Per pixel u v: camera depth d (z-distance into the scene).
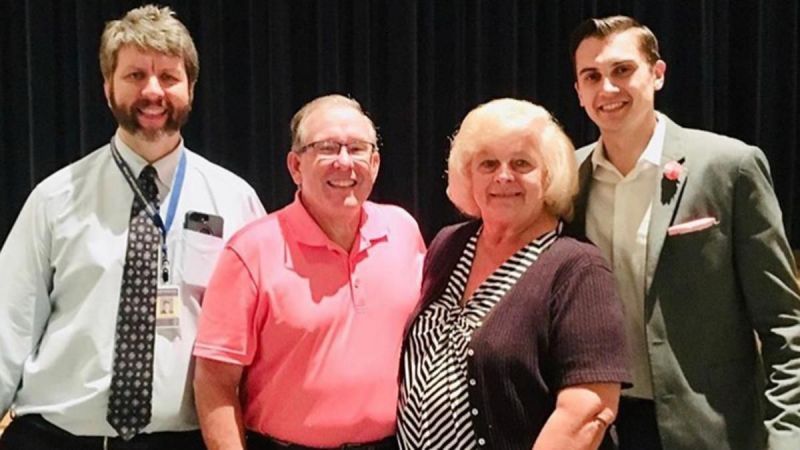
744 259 1.92
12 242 2.13
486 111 1.92
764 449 1.94
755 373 2.02
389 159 3.85
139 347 2.05
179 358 2.07
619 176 2.06
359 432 1.97
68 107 3.70
